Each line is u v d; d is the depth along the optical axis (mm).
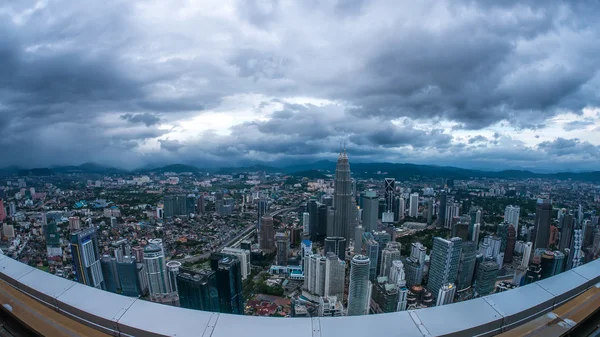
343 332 4801
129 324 5051
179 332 4832
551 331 5383
